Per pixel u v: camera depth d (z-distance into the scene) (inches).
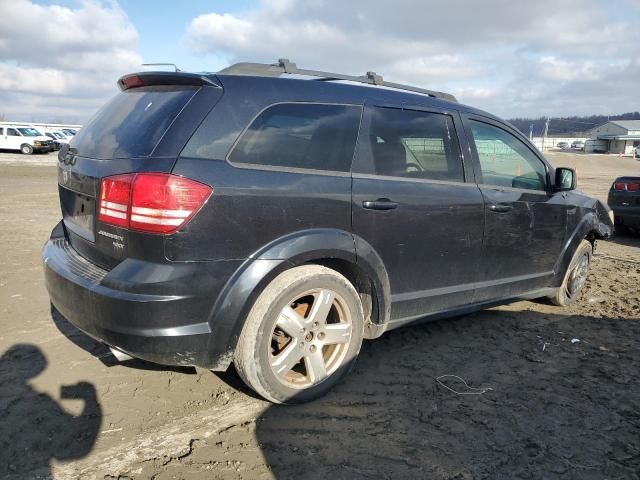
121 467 96.0
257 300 108.8
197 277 100.9
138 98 119.3
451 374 137.3
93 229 112.0
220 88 108.7
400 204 129.3
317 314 116.8
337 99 124.6
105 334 103.0
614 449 105.7
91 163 113.7
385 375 135.6
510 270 163.5
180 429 108.5
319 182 116.3
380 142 130.6
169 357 101.4
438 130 144.8
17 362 135.9
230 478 93.7
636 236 382.3
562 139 4195.4
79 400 118.3
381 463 99.1
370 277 126.0
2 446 100.6
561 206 179.2
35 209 410.3
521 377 136.8
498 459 101.4
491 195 152.6
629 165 1775.3
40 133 1289.4
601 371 141.3
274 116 113.5
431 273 140.1
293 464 98.1
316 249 113.8
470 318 181.3
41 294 191.2
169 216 97.7
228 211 103.1
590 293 217.6
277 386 113.0
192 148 102.2
